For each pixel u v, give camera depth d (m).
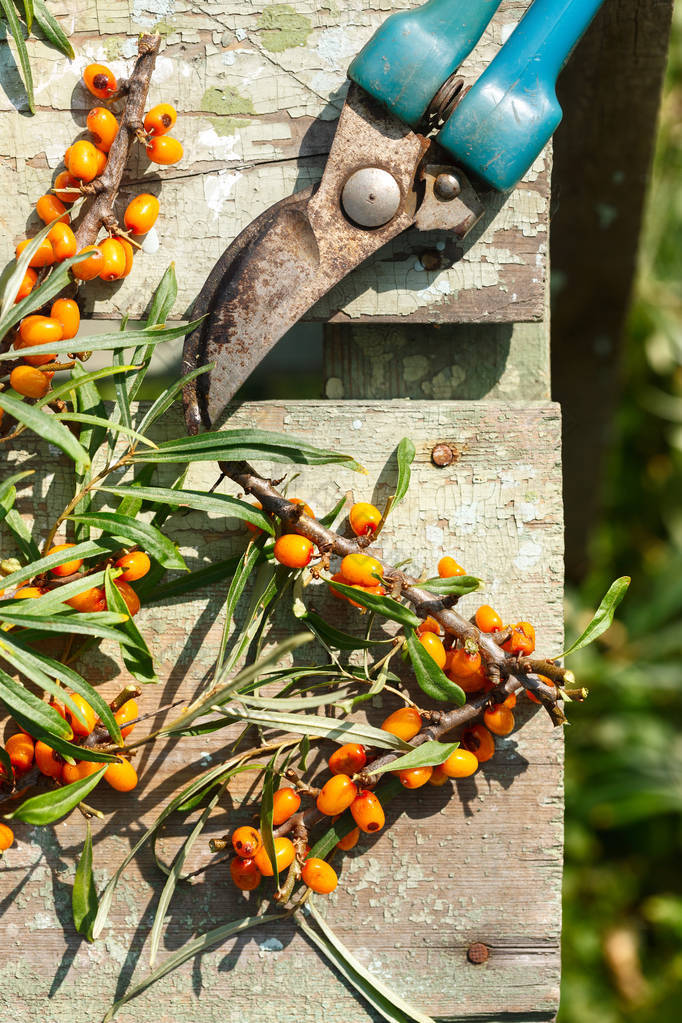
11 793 0.68
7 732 0.69
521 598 0.69
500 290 0.69
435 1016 0.69
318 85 0.69
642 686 0.98
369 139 0.67
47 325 0.67
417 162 0.68
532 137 0.67
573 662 0.98
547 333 0.72
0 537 0.69
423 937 0.69
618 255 0.83
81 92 0.70
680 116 0.96
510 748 0.69
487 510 0.70
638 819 0.98
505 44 0.67
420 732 0.68
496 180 0.67
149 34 0.69
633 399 1.05
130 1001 0.69
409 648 0.67
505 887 0.69
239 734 0.69
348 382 0.72
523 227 0.69
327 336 0.72
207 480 0.69
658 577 0.99
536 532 0.69
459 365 0.72
